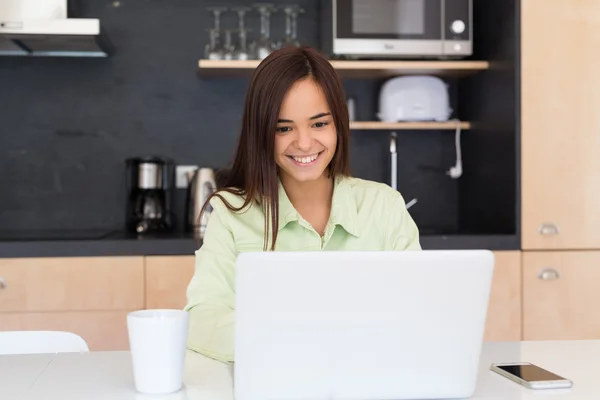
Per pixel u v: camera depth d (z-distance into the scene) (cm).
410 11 287
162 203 298
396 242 151
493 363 116
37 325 254
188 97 315
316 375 94
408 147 327
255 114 134
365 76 315
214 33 293
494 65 289
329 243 151
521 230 271
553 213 273
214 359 119
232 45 303
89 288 255
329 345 93
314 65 133
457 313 94
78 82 311
